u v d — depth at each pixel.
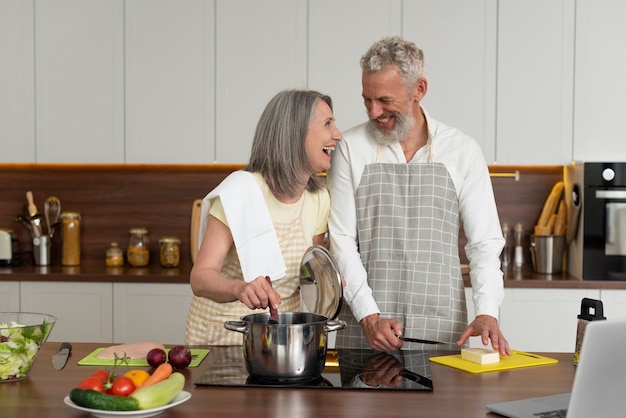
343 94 4.03
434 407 1.61
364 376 1.85
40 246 4.32
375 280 2.52
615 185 3.77
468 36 3.97
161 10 4.08
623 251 3.79
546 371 1.92
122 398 1.50
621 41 3.93
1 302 4.01
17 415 1.55
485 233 2.48
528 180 4.34
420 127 2.54
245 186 2.17
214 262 2.13
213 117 4.09
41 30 4.12
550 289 3.80
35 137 4.15
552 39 3.95
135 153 4.12
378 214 2.51
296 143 2.17
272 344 1.75
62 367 1.92
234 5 4.05
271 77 4.05
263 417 1.53
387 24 4.00
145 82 4.10
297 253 2.30
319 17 4.02
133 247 4.34
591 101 3.95
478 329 2.13
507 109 3.97
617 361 1.37
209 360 2.01
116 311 3.98
